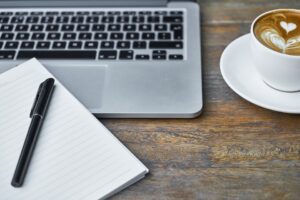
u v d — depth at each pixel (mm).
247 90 565
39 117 527
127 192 479
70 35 663
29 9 714
